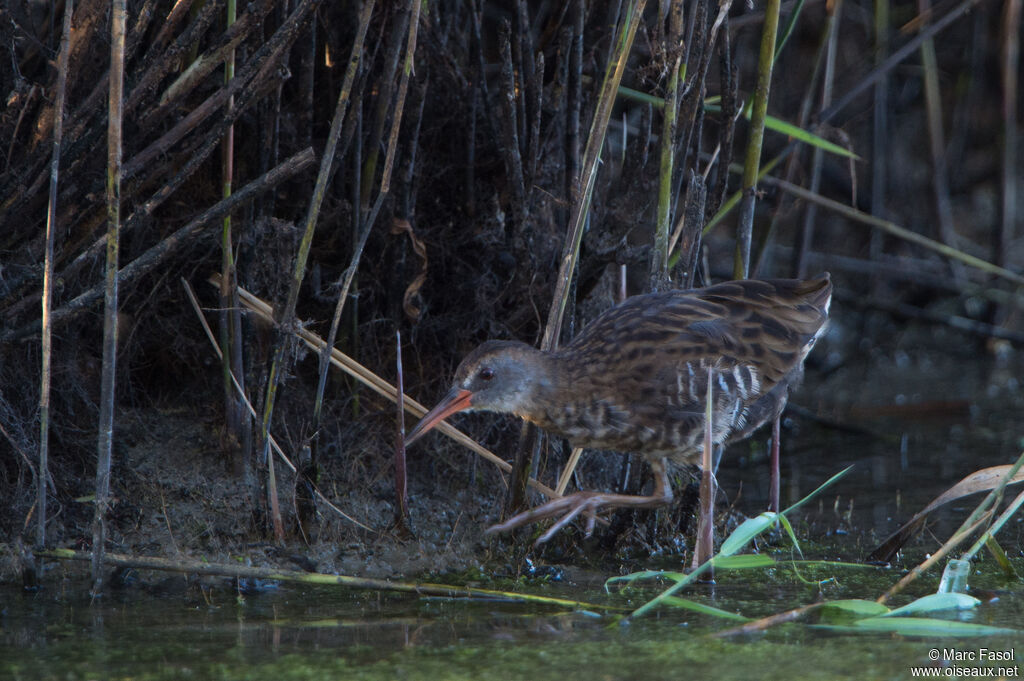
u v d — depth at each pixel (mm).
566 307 9109
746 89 15109
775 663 6371
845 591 7887
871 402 13508
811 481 10938
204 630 6980
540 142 9539
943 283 15492
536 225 9461
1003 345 15312
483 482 9773
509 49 8430
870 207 16266
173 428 9312
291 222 9242
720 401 8562
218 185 9094
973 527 7652
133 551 8266
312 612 7363
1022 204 17141
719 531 9375
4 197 7914
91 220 8055
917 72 15945
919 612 7297
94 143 7672
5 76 8375
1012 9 14531
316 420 8484
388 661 6406
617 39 8484
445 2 9844
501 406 8422
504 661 6402
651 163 9125
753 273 10719
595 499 8258
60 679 6129
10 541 8070
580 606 7508
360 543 8672
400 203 9125
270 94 8438
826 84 11406
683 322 8547
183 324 9422
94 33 7824
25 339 7812
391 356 9844
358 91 8281
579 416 8508
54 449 8594
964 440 12070
